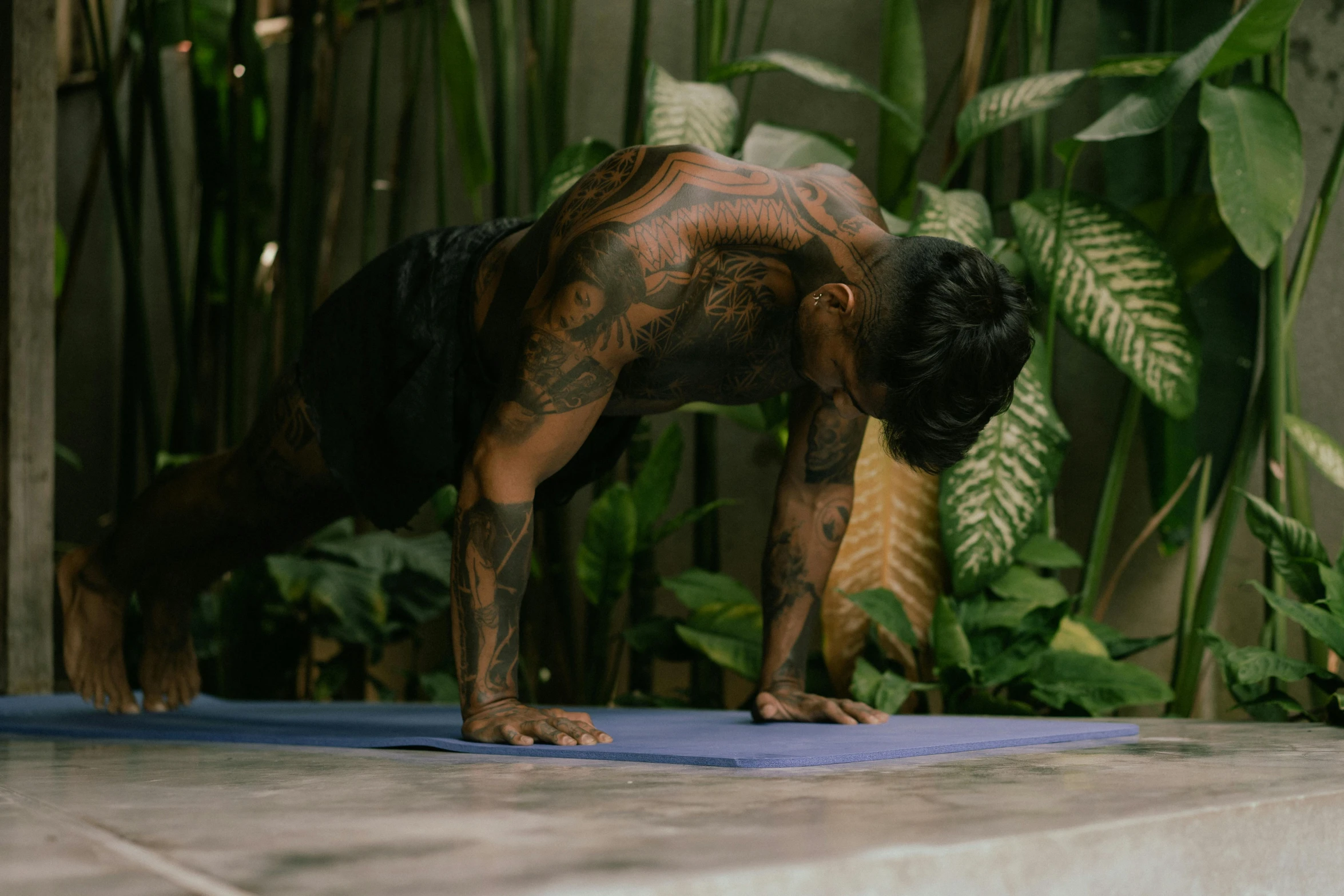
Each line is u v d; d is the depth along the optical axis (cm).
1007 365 119
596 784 85
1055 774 90
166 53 405
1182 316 223
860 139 302
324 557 310
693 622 249
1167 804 68
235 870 48
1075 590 268
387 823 63
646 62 298
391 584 304
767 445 306
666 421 324
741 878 46
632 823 63
